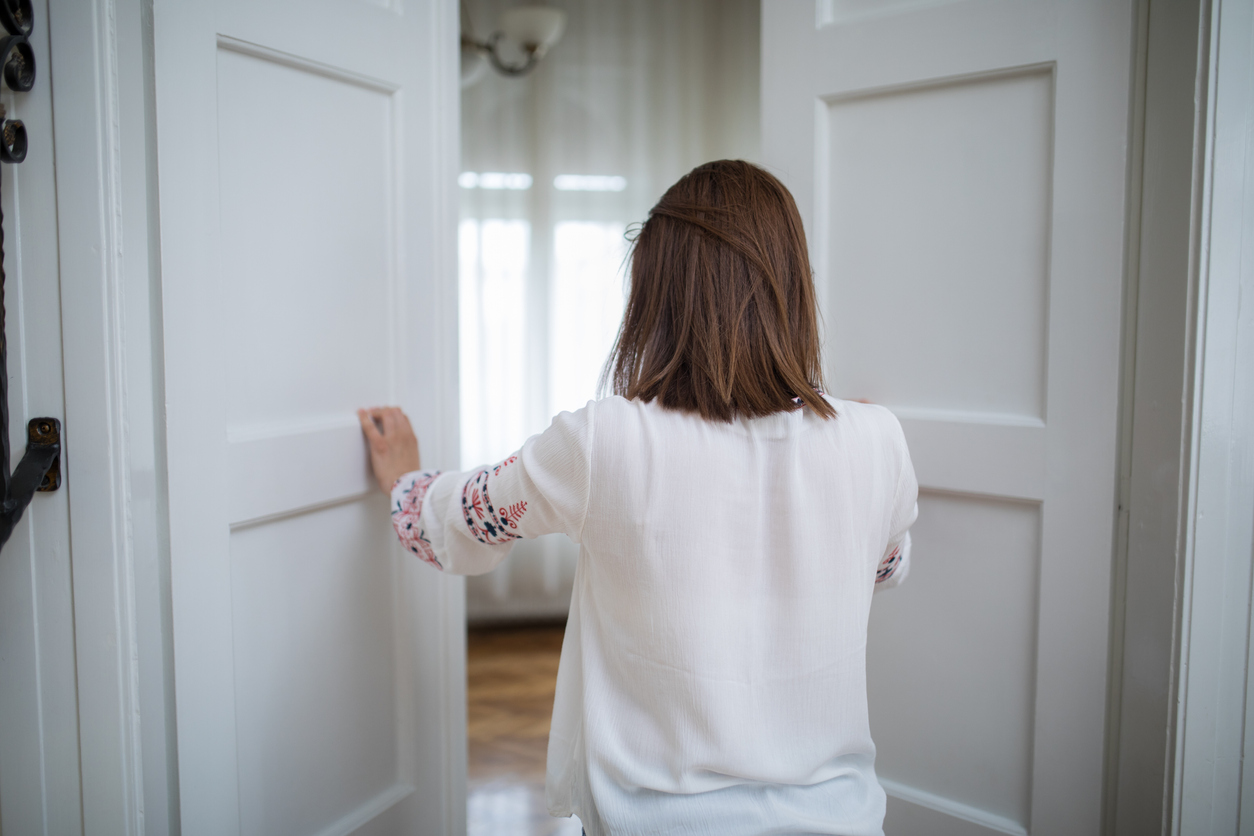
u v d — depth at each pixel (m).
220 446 1.07
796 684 0.71
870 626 1.38
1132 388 1.15
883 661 1.37
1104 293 1.15
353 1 1.23
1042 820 1.25
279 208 1.15
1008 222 1.21
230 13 1.06
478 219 3.07
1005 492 1.23
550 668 2.82
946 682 1.32
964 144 1.24
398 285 1.35
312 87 1.19
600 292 3.14
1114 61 1.12
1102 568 1.17
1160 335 1.11
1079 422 1.17
